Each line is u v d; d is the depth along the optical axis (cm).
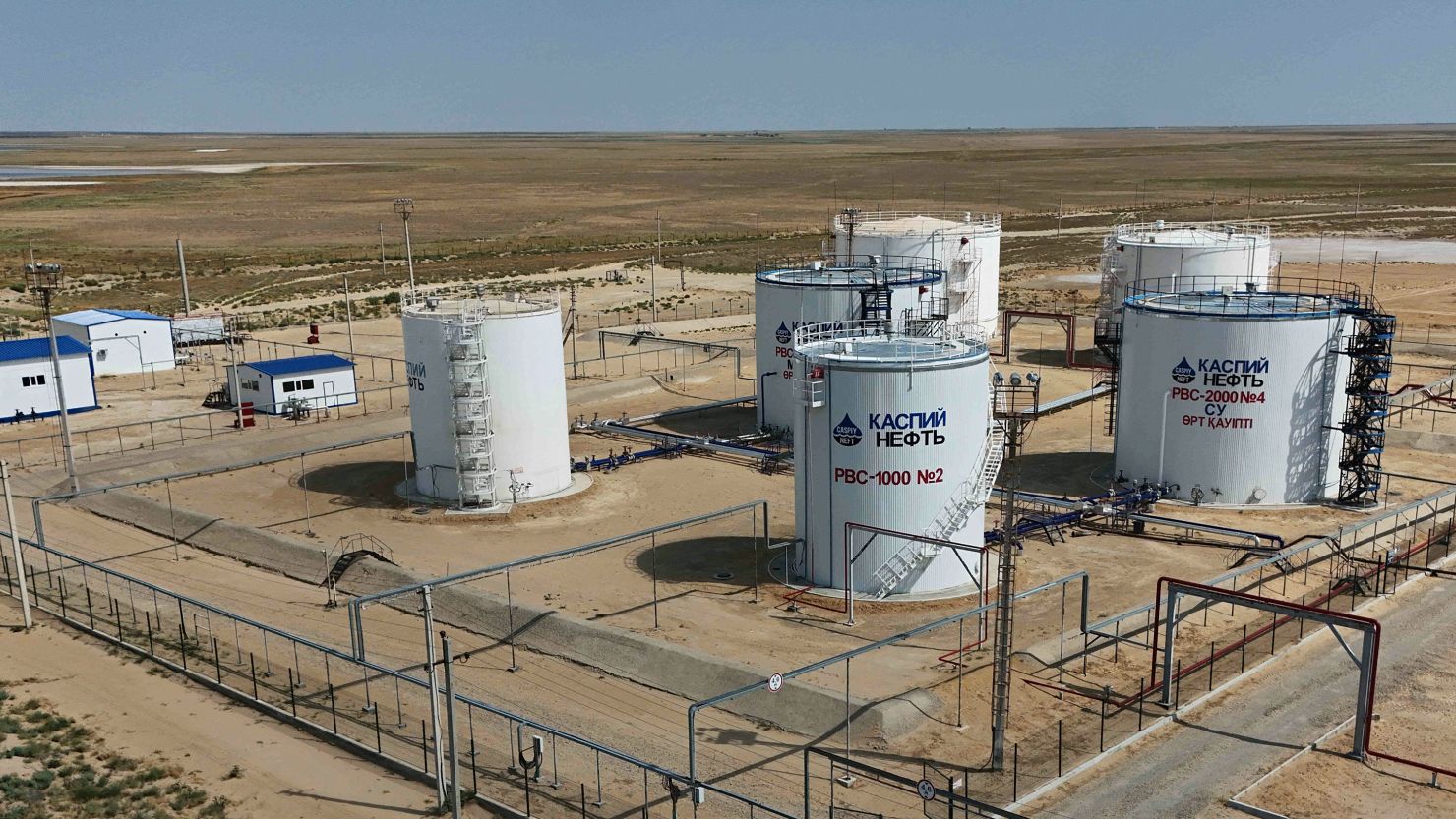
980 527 4422
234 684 3772
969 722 3372
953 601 4256
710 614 4206
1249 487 5306
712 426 7206
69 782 3150
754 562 4772
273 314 11756
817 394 4281
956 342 4512
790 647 3900
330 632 4206
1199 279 7962
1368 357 5172
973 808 2877
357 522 5422
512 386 5553
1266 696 3506
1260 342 5159
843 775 3100
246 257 16325
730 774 3134
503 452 5603
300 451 6638
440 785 3030
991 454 4384
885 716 3316
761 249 16725
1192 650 3859
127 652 4038
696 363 9100
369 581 4628
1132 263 8150
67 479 6162
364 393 8112
